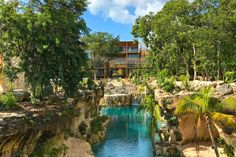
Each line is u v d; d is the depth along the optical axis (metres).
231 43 59.16
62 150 29.64
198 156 40.91
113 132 62.22
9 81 32.78
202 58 65.31
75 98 38.84
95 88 53.16
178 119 44.69
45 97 33.03
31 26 29.22
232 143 38.03
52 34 31.08
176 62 79.19
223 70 65.38
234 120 34.78
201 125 45.03
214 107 35.00
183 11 67.44
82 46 38.62
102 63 122.12
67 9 35.41
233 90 44.91
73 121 42.00
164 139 48.62
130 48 133.38
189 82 60.50
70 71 34.09
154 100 44.94
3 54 31.03
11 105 26.34
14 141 22.03
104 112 88.62
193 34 62.25
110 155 46.06
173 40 71.50
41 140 25.69
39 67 31.77
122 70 126.75
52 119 26.58
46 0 32.06
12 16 29.16
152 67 98.88
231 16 57.09
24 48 30.92
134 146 51.00
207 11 65.94
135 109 92.56
